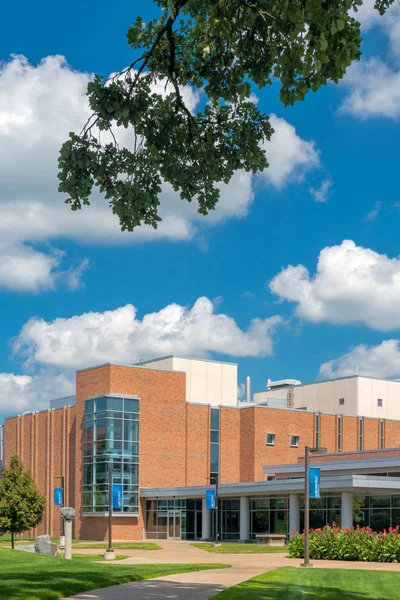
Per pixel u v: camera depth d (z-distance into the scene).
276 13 13.09
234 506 62.88
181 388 73.31
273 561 36.50
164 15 15.86
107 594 18.03
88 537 68.31
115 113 15.36
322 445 79.75
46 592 17.61
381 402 86.94
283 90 12.90
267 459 75.94
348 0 11.50
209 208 17.02
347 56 12.27
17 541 62.66
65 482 74.12
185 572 27.33
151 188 16.50
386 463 57.25
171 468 71.31
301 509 57.00
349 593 19.66
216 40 15.52
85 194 15.62
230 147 16.64
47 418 78.31
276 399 90.38
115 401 68.50
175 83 15.96
